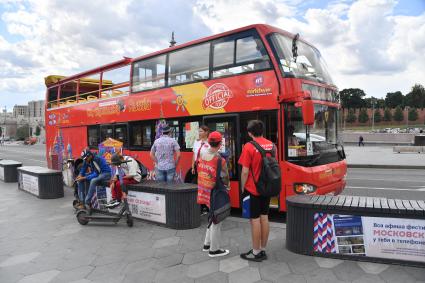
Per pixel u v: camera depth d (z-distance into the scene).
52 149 15.05
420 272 4.41
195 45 8.48
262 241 5.04
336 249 4.91
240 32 7.60
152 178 9.52
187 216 6.69
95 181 7.69
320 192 6.80
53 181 10.59
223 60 7.86
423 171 17.23
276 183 4.76
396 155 25.83
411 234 4.52
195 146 7.30
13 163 15.25
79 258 5.44
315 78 7.62
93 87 13.87
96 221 7.56
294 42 7.12
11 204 9.90
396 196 10.20
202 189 5.30
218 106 7.86
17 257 5.59
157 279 4.57
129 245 5.93
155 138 9.43
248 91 7.33
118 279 4.62
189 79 8.58
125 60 10.53
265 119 7.08
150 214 7.15
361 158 23.62
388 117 104.19
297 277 4.43
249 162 4.88
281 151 6.84
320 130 7.38
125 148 10.38
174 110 8.88
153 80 9.59
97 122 11.73
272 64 7.00
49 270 5.02
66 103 13.93
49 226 7.38
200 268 4.84
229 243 5.84
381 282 4.18
